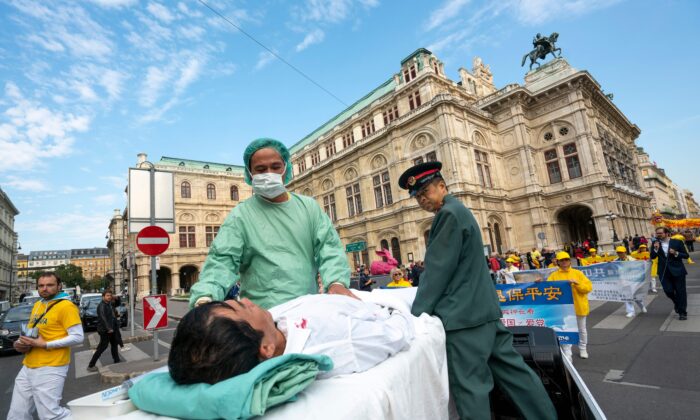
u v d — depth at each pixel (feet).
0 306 94.53
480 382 6.59
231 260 6.75
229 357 3.43
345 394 3.62
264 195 7.29
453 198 8.03
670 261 24.82
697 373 14.78
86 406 3.76
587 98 97.30
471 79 119.55
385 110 108.88
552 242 89.45
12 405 12.16
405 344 5.12
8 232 244.83
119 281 206.28
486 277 7.44
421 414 4.94
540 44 105.60
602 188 83.97
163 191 30.40
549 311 18.85
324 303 5.24
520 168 94.43
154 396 3.42
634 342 20.26
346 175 116.47
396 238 98.58
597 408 5.93
